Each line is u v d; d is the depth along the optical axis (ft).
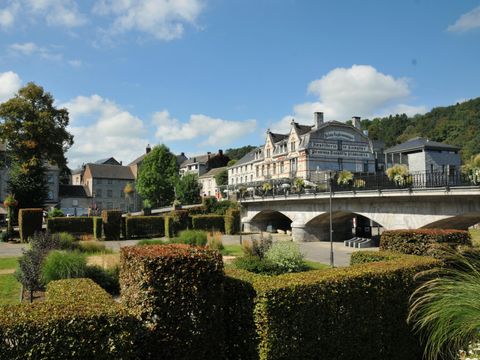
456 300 16.88
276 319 18.69
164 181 232.53
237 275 22.39
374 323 21.89
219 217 151.53
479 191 60.34
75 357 14.61
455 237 34.58
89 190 271.08
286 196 127.34
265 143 229.04
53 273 41.42
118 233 124.16
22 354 13.88
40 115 143.33
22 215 112.98
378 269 23.22
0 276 55.11
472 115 267.59
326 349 20.07
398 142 333.42
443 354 18.90
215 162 339.57
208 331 18.88
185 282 18.65
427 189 70.18
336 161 189.37
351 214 112.27
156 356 17.80
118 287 45.55
